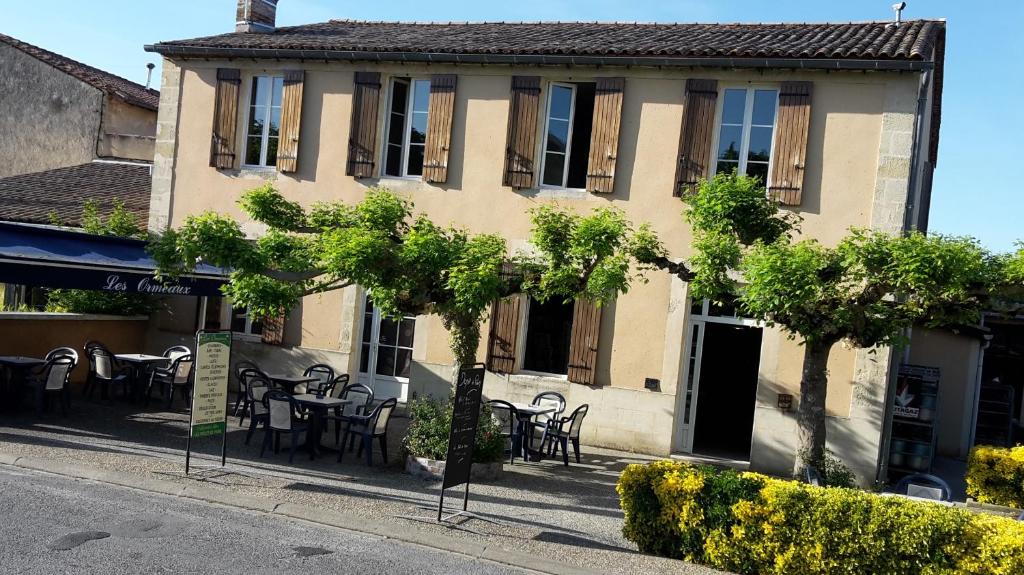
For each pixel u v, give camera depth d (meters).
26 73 25.02
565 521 9.83
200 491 9.70
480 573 7.88
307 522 9.06
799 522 7.85
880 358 13.08
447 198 15.78
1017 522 7.64
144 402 15.39
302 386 16.62
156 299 17.94
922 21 16.03
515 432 13.28
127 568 7.23
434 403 12.15
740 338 15.50
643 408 14.46
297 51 16.50
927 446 14.48
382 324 17.09
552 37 16.61
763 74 13.88
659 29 17.31
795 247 9.52
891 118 13.22
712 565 8.28
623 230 10.45
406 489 10.70
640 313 14.52
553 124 15.47
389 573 7.65
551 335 15.51
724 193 10.37
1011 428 19.47
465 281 9.95
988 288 8.98
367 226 11.20
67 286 12.37
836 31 15.70
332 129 16.58
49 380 13.27
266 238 11.28
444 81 15.77
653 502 8.59
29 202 19.58
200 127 17.56
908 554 7.50
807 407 10.05
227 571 7.36
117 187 21.19
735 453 14.99
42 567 7.07
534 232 10.82
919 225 17.09
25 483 9.55
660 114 14.51
